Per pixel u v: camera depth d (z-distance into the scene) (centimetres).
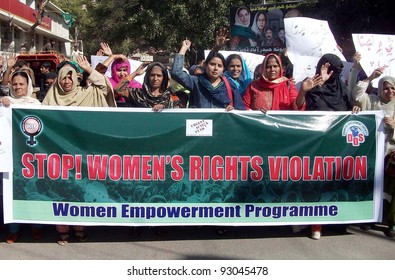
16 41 3172
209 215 488
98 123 472
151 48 2070
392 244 501
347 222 503
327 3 1288
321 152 493
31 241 496
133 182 479
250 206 490
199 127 479
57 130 471
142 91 509
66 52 5531
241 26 1256
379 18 1230
